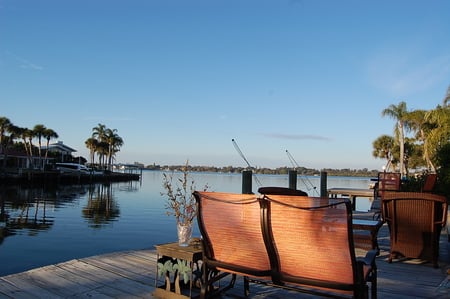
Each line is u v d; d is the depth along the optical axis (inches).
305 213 99.8
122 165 3705.7
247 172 322.0
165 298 132.7
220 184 1903.3
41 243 490.0
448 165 636.1
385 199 196.2
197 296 130.5
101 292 140.0
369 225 204.2
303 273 105.2
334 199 94.8
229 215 113.7
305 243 101.3
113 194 1505.9
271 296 138.6
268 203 104.7
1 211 863.7
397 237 198.1
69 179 2155.5
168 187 149.9
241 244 114.2
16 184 1737.2
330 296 107.7
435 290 151.4
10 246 468.1
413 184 649.6
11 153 2107.5
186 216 136.8
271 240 105.7
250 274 111.9
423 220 189.5
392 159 1911.9
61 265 176.4
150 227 638.5
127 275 161.5
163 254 134.2
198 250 129.6
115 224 674.2
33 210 898.1
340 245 96.7
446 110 832.9
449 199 536.7
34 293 138.0
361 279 98.7
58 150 2898.6
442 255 218.8
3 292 138.4
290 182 418.6
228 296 137.9
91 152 3006.9
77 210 912.3
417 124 1211.9
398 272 180.5
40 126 2327.8
